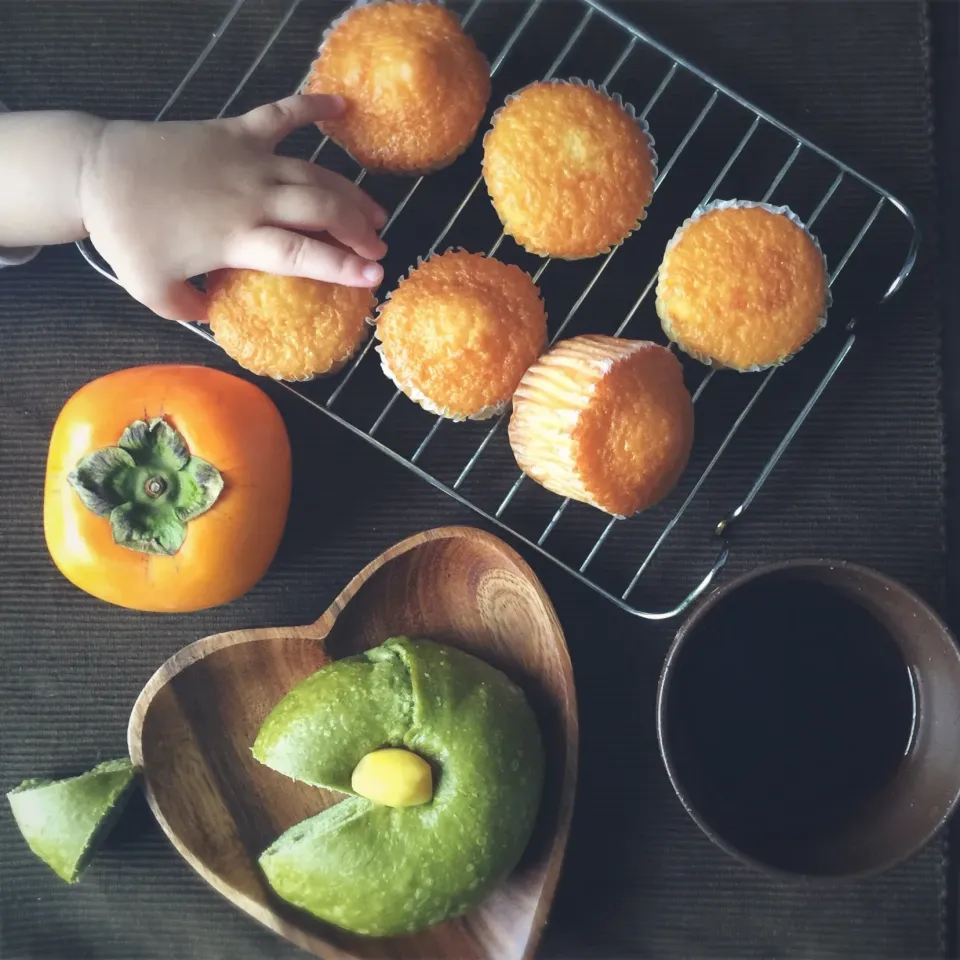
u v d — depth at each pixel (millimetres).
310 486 453
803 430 452
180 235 393
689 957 446
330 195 401
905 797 401
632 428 396
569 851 448
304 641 420
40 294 451
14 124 398
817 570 393
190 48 452
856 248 449
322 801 431
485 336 404
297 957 448
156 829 451
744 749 423
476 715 392
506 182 412
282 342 408
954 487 453
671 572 450
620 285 449
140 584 400
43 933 448
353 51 406
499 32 449
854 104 451
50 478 402
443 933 417
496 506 452
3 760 449
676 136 449
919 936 444
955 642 382
